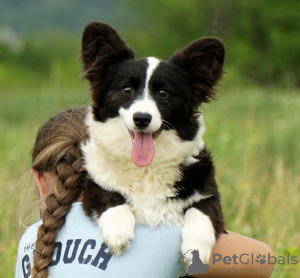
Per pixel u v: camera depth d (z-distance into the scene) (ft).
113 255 17.25
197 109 22.49
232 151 44.50
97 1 519.60
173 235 18.25
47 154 19.79
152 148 20.49
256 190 36.52
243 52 153.28
